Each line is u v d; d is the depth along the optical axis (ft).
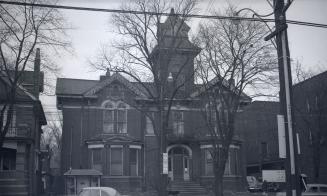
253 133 172.14
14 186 109.40
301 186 51.96
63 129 135.44
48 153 174.70
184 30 107.45
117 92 138.72
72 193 124.47
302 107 133.18
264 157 173.68
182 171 140.77
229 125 94.99
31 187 120.16
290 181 50.21
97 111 136.77
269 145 174.19
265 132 168.66
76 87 141.08
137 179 133.49
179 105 139.13
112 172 130.62
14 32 85.15
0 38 85.20
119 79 136.15
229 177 137.90
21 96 118.01
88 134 135.23
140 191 131.54
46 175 172.45
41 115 142.82
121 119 137.80
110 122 137.08
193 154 141.49
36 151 134.62
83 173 123.03
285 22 53.62
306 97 132.05
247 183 148.77
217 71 95.81
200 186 134.82
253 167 185.98
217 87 105.40
